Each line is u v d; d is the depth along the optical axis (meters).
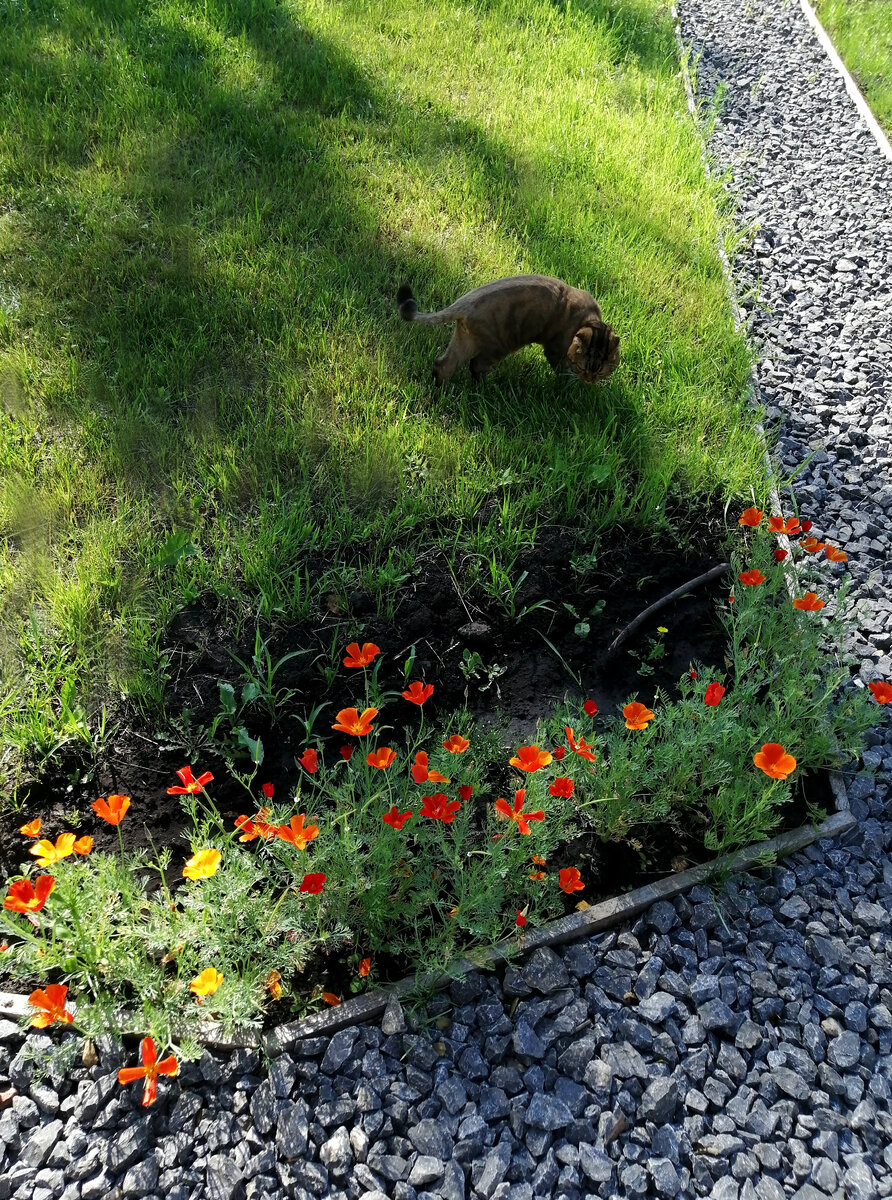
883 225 3.24
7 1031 1.24
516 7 4.07
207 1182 1.14
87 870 1.28
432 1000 1.32
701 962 1.41
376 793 1.42
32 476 1.92
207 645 1.71
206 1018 1.26
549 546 1.95
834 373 2.60
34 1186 1.12
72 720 1.51
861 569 2.06
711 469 2.16
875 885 1.54
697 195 3.17
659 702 1.73
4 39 3.17
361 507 1.97
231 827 1.49
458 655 1.76
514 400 2.21
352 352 2.29
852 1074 1.30
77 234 2.51
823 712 1.63
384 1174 1.16
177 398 2.15
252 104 3.09
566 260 2.67
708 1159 1.21
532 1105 1.22
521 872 1.40
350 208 2.76
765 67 4.30
